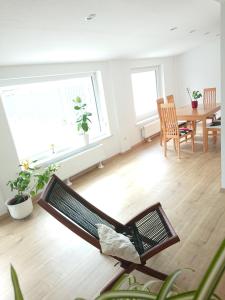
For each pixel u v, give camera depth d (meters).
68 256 2.18
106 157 4.54
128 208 2.84
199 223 2.36
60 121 3.97
